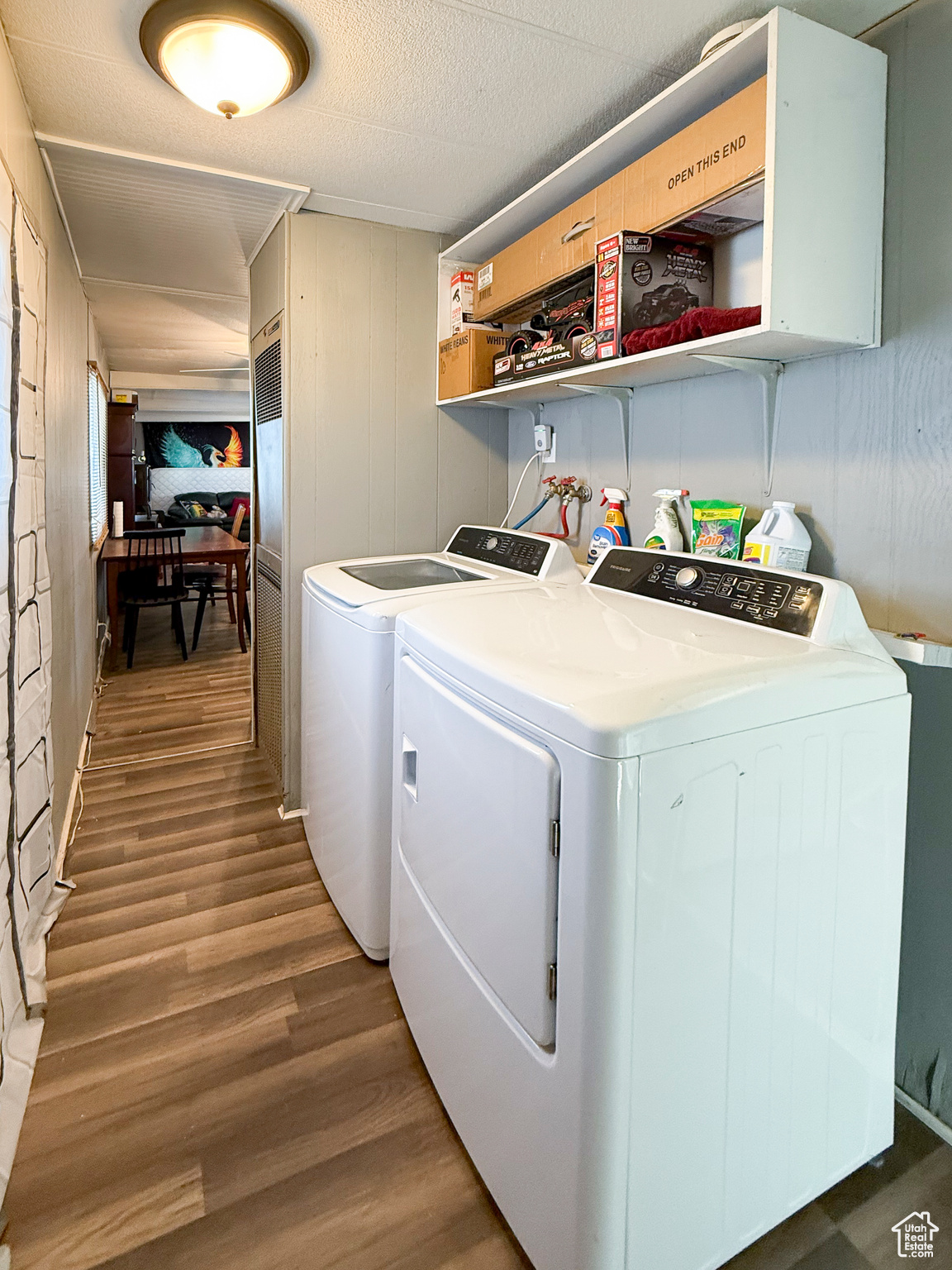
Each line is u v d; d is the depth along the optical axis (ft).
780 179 4.06
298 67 5.01
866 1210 4.05
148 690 13.38
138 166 6.69
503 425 9.07
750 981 3.53
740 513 5.44
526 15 4.58
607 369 5.54
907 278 4.39
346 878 6.34
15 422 5.06
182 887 7.08
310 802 7.61
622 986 3.08
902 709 3.97
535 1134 3.53
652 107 4.91
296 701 8.46
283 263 7.80
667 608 5.07
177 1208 4.01
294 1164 4.28
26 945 5.80
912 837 4.65
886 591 4.62
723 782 3.29
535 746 3.38
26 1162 4.25
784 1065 3.75
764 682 3.46
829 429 4.91
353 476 8.30
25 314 5.53
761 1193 3.76
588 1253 3.22
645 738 3.02
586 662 3.71
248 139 6.23
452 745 4.19
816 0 4.28
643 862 3.08
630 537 6.85
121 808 8.72
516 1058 3.66
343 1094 4.78
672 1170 3.37
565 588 5.97
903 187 4.39
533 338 7.07
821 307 4.29
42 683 6.18
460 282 7.84
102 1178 4.17
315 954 6.15
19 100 5.39
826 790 3.70
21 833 5.43
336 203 7.58
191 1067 4.97
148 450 31.32
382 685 5.59
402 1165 4.30
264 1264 3.74
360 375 8.21
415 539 8.71
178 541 15.40
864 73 4.32
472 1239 3.88
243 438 32.50
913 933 4.70
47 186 6.89
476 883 3.98
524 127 6.00
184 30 4.60
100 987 5.70
